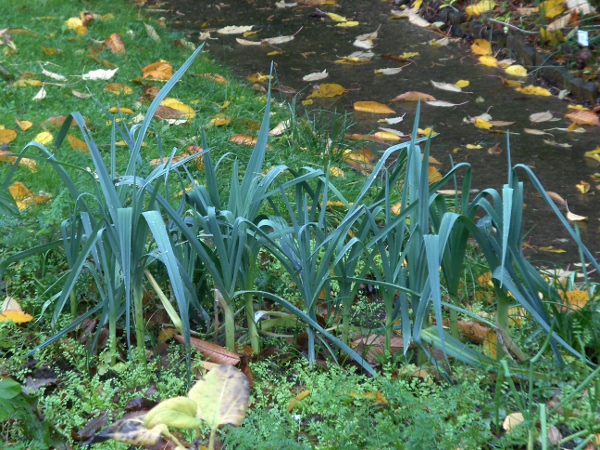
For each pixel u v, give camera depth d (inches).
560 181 164.4
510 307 112.5
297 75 232.1
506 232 87.4
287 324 108.6
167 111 181.6
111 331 100.3
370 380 95.0
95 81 199.9
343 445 82.1
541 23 241.9
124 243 90.2
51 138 159.5
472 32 258.4
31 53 215.0
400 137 183.9
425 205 94.2
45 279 112.8
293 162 159.3
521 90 216.8
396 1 303.0
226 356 99.0
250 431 82.0
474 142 184.5
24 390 92.7
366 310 115.8
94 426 87.7
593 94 205.0
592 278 128.6
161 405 67.8
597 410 89.7
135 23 259.3
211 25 286.5
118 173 145.4
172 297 112.0
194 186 106.8
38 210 130.2
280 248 102.4
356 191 149.2
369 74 232.8
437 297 84.5
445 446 80.4
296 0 316.5
